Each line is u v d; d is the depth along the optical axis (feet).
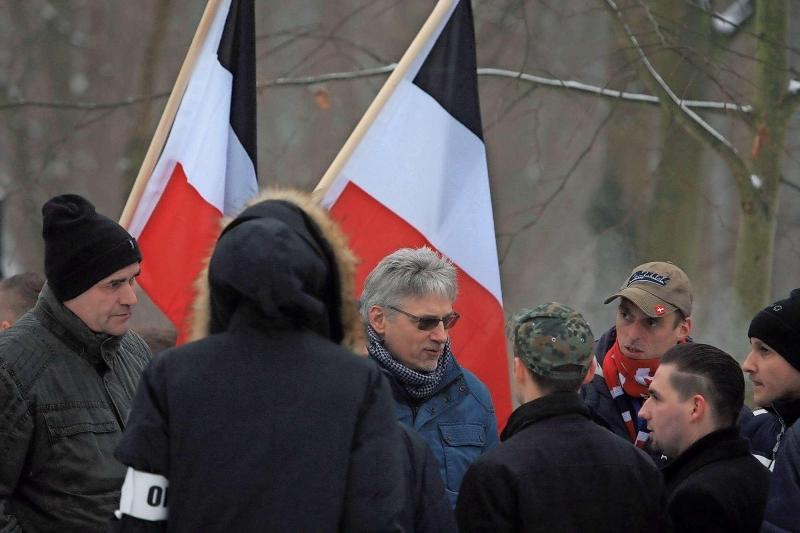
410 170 31.37
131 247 25.57
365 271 31.09
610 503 21.93
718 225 92.43
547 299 105.40
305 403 18.19
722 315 84.94
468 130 31.83
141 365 27.35
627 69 66.18
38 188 102.37
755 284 60.18
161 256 31.83
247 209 19.51
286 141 101.45
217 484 17.84
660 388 24.72
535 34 77.82
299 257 18.51
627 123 87.04
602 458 22.17
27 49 104.12
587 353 22.63
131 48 108.88
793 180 92.73
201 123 32.22
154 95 77.46
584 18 93.25
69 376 24.98
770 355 25.64
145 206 32.30
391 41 108.68
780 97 60.34
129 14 115.96
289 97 109.81
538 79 65.31
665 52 69.05
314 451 18.01
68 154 108.27
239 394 18.19
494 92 91.71
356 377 18.56
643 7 62.69
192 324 20.30
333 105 106.32
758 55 60.90
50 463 24.41
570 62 94.17
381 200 31.24
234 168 32.63
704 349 24.88
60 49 106.01
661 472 24.20
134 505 18.11
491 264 31.42
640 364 29.91
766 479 23.95
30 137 107.04
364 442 18.33
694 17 68.03
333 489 17.92
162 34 90.74
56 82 106.22
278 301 18.21
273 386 18.25
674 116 60.95
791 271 91.09
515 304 106.22
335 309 19.62
